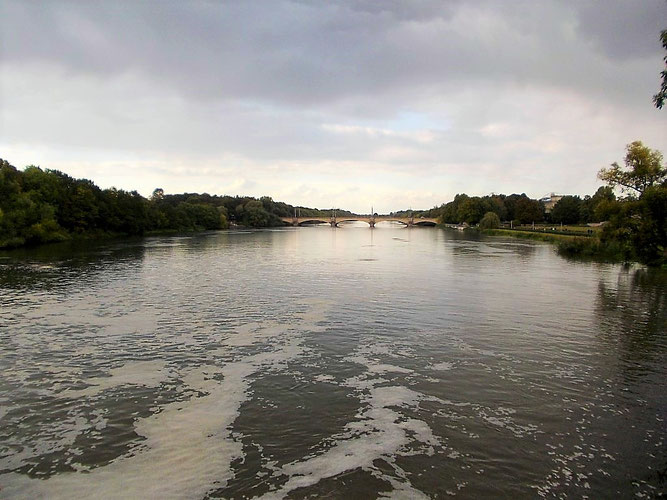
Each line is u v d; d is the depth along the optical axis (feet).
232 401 57.47
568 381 64.03
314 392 60.13
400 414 54.03
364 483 40.96
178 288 135.85
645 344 80.89
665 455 45.65
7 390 60.85
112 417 53.31
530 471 42.88
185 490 40.06
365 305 111.96
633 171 194.08
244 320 97.19
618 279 155.33
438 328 90.84
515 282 148.15
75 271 171.94
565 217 561.43
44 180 341.41
